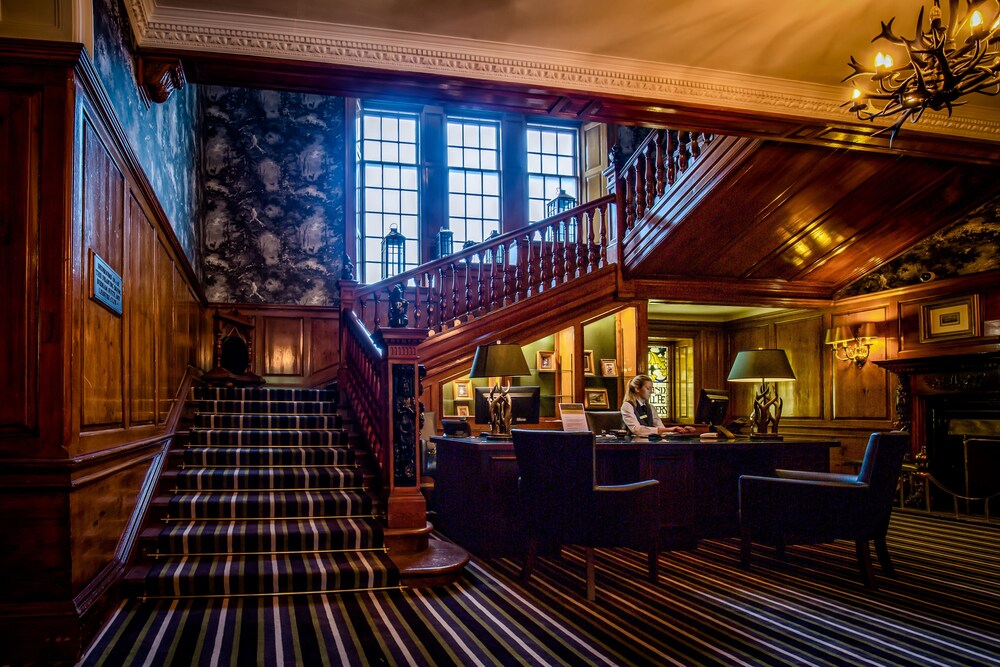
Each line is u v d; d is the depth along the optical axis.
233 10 4.34
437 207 10.85
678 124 5.71
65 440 3.15
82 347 3.37
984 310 7.60
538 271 8.50
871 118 4.49
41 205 3.19
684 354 11.72
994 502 7.48
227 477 5.30
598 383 9.16
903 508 8.05
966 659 3.23
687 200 7.54
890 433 4.48
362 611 3.88
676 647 3.35
